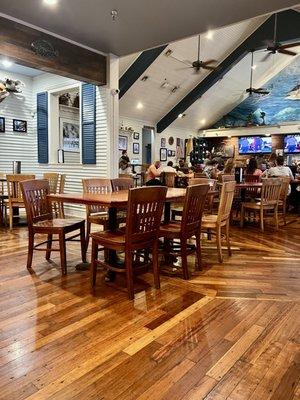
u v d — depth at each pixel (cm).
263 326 208
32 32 430
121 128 1148
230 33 926
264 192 512
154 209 253
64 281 280
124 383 152
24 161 730
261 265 338
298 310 232
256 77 1279
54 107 693
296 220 622
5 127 693
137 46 504
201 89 1125
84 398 142
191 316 220
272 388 150
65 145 823
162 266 328
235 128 1423
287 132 1284
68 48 477
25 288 263
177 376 158
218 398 144
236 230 522
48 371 160
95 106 564
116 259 294
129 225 237
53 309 226
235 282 286
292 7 379
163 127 1269
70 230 304
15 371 159
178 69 995
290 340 192
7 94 636
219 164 1075
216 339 191
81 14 398
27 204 302
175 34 457
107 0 363
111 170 560
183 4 371
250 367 165
